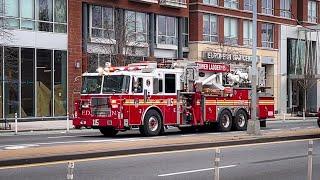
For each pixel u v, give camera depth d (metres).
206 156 16.44
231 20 54.34
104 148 16.36
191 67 26.33
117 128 23.44
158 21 46.94
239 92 28.67
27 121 36.75
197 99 26.42
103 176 12.45
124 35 40.81
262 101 30.27
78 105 24.75
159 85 24.78
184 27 50.28
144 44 44.62
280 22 60.31
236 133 25.38
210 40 52.03
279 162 15.48
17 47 36.47
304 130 26.66
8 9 36.12
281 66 60.12
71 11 39.94
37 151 15.20
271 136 21.75
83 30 41.09
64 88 39.50
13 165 13.52
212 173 13.20
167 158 15.80
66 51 39.62
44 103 38.28
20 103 36.78
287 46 61.56
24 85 37.00
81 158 15.08
